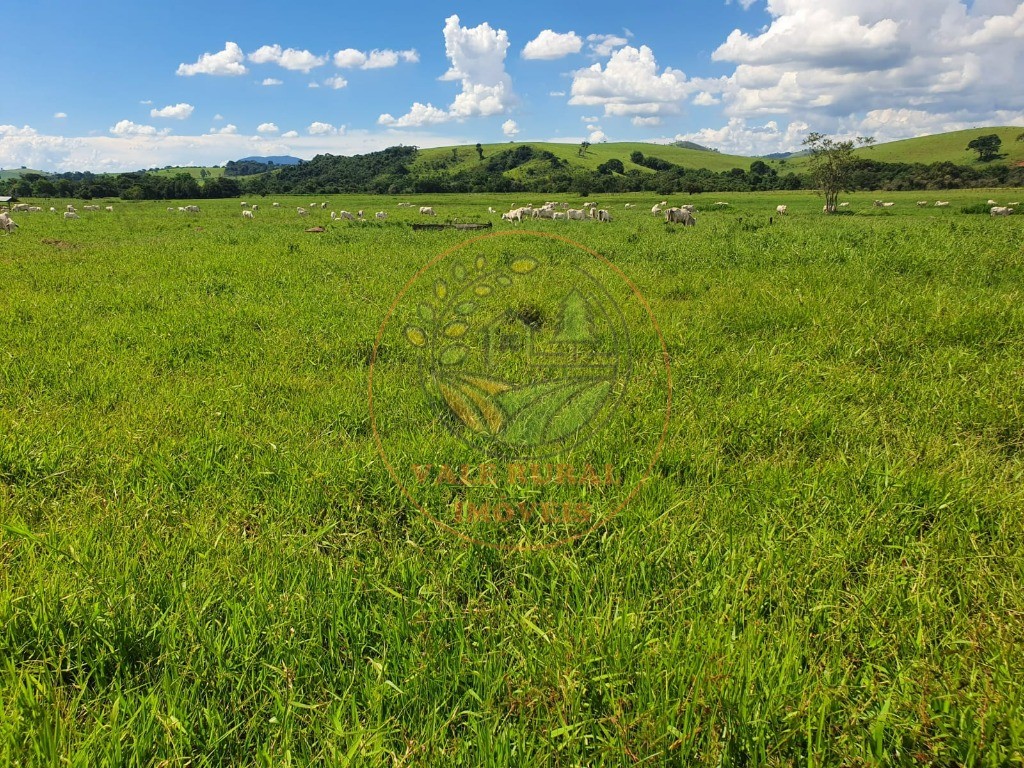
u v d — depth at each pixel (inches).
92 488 145.9
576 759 79.1
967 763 78.4
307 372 228.8
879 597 105.9
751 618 100.2
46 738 78.8
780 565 113.1
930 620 101.2
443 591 109.9
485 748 79.6
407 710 88.5
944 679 90.0
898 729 83.7
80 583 108.5
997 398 185.6
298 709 87.8
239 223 1171.3
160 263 496.7
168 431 176.7
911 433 167.5
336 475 148.2
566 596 107.7
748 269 437.7
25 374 221.3
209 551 119.1
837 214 1486.2
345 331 277.3
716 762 78.0
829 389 202.4
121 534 125.4
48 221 1143.6
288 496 141.9
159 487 145.7
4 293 366.9
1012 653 92.7
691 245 569.3
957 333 251.6
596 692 88.9
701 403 190.1
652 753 79.6
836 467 147.3
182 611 102.9
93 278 421.7
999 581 109.9
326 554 126.3
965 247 474.9
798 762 80.1
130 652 97.3
